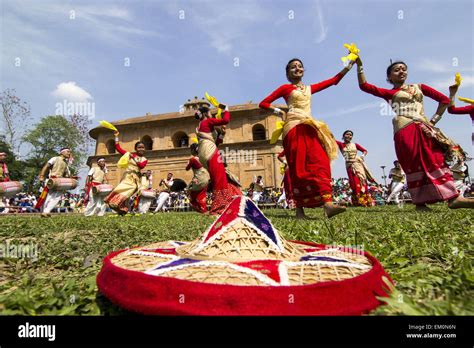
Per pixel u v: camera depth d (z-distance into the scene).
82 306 1.75
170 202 25.88
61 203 22.75
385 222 4.86
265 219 1.84
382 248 3.00
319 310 1.14
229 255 1.57
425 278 2.08
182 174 29.44
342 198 21.12
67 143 36.75
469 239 3.26
